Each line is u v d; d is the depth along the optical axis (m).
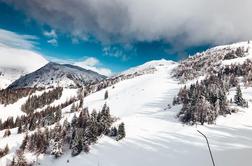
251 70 153.38
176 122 96.06
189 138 78.69
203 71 194.50
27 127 169.38
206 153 64.00
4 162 99.12
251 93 115.06
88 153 85.12
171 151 71.31
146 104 153.50
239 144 67.19
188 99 115.81
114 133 92.69
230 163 51.50
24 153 99.19
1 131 190.12
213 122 87.88
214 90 100.88
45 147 98.19
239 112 94.31
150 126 96.94
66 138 99.81
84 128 97.69
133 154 75.38
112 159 76.62
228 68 169.75
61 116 185.25
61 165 84.12
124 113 149.88
